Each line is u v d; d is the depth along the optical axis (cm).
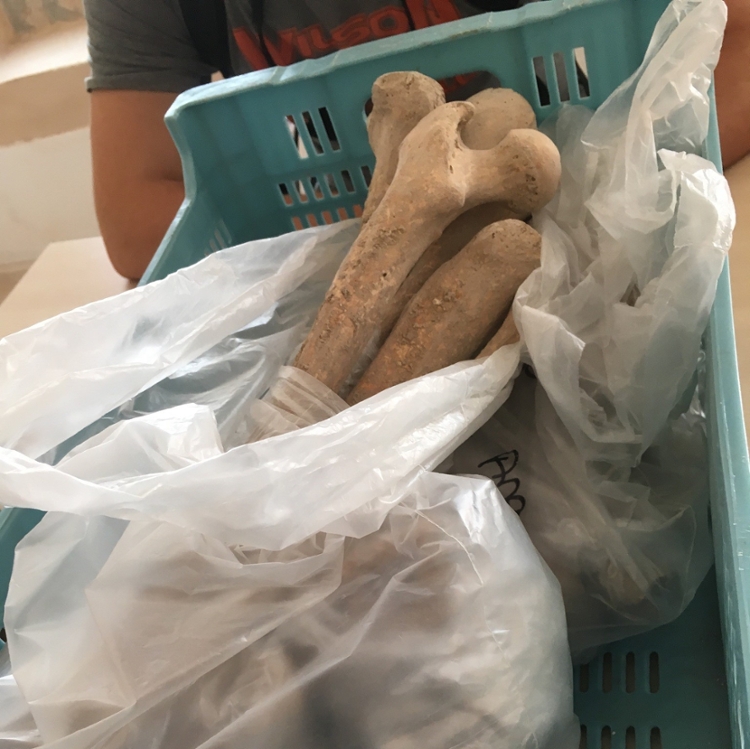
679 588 35
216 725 27
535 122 44
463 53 45
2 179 138
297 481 28
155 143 76
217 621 28
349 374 39
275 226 57
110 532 32
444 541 29
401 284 39
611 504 36
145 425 30
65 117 126
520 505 37
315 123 50
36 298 75
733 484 27
